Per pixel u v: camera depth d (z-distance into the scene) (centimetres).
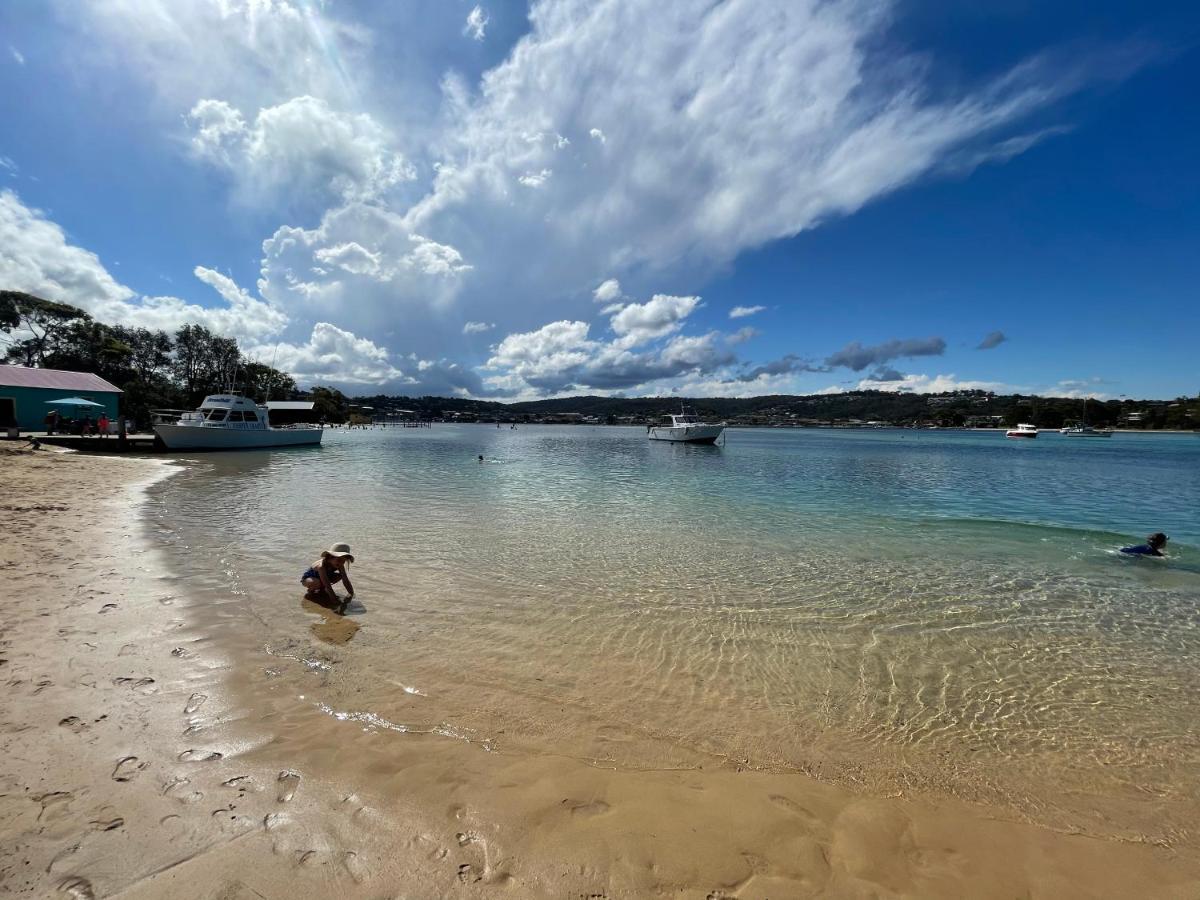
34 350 5216
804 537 1243
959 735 459
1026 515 1591
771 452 4947
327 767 361
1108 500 1933
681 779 375
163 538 1030
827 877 286
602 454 4500
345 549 735
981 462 3806
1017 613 770
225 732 397
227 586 755
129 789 322
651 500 1808
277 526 1202
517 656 582
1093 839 336
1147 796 384
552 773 372
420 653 576
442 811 321
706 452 4897
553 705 479
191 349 7112
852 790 375
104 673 476
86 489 1617
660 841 305
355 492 1847
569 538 1177
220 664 513
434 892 259
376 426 11750
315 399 9969
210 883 255
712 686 533
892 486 2308
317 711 441
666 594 817
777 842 312
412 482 2203
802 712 488
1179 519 1545
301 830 296
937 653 631
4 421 3512
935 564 1024
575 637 642
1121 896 287
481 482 2270
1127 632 705
